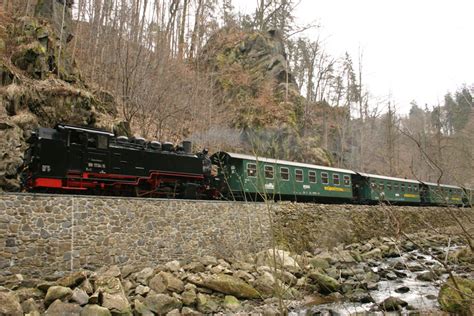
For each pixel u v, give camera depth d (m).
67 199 11.97
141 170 15.82
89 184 14.26
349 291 12.70
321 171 23.77
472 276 11.63
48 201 11.62
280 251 14.98
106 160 14.75
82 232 12.06
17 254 10.88
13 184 15.80
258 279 12.35
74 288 10.23
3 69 18.66
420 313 9.33
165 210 14.08
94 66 27.17
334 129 46.34
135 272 12.59
